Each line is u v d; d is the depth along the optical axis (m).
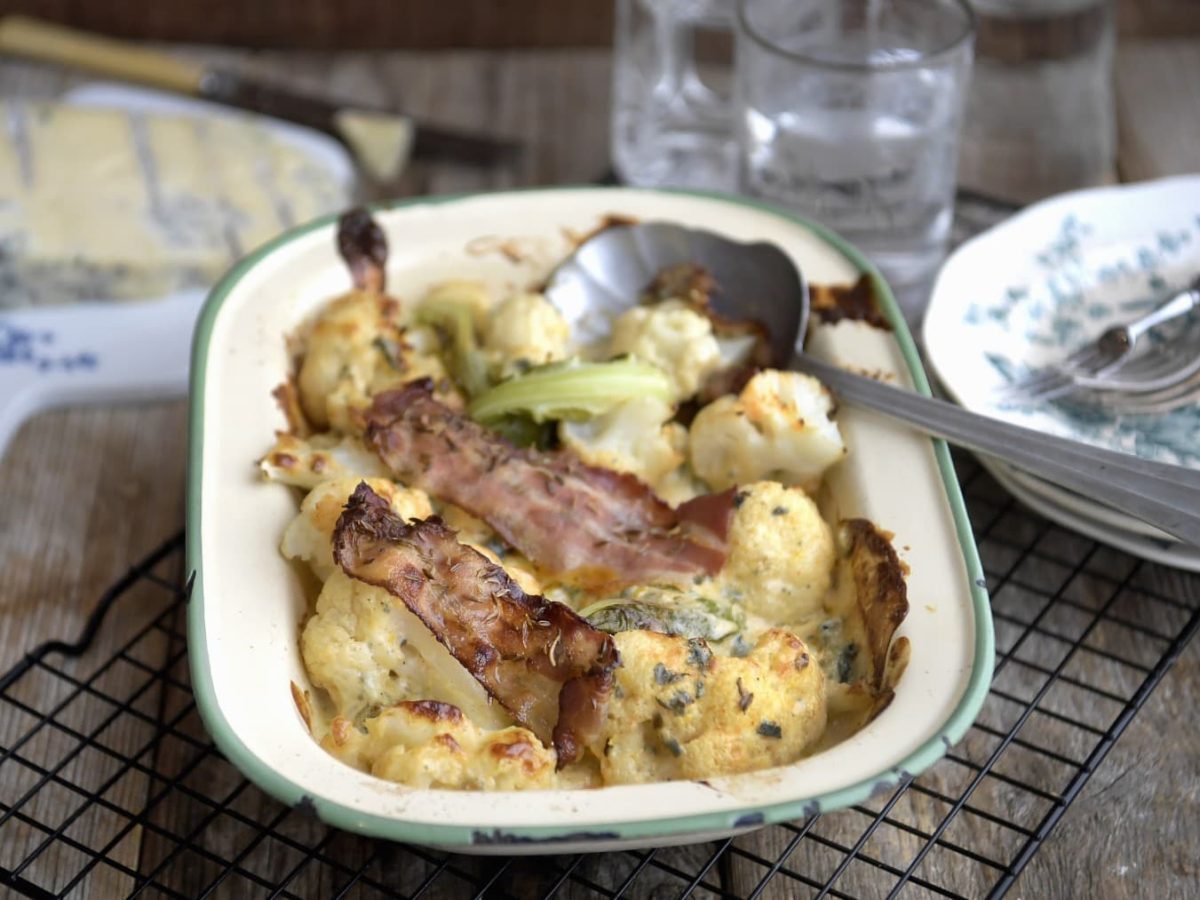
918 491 0.50
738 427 0.52
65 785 0.47
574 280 0.58
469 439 0.52
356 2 0.86
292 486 0.51
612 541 0.50
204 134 0.77
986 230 0.65
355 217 0.58
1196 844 0.49
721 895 0.46
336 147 0.78
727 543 0.50
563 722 0.45
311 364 0.55
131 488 0.62
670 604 0.49
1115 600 0.55
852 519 0.50
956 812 0.47
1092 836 0.49
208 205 0.73
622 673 0.46
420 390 0.53
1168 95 0.78
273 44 0.87
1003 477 0.55
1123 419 0.55
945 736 0.43
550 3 0.86
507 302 0.56
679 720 0.45
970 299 0.59
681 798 0.42
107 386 0.66
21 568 0.59
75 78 0.82
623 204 0.59
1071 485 0.50
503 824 0.42
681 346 0.55
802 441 0.52
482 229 0.59
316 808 0.42
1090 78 0.72
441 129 0.77
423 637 0.47
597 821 0.42
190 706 0.52
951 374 0.56
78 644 0.54
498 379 0.55
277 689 0.46
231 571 0.48
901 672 0.45
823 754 0.43
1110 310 0.60
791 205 0.65
